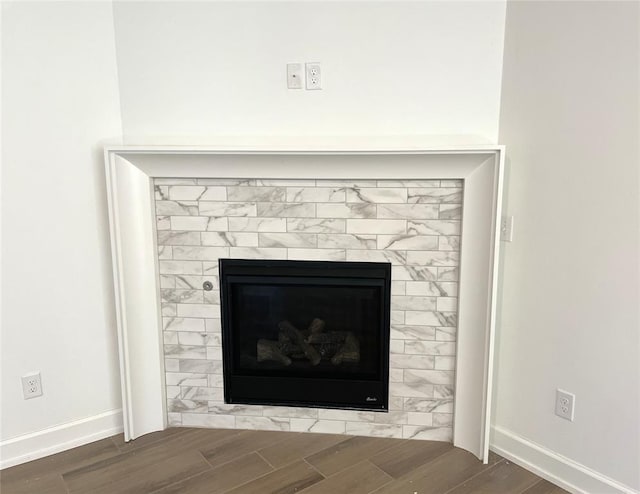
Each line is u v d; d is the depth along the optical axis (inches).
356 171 87.4
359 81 87.6
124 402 94.4
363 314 95.3
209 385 99.5
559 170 77.9
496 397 91.5
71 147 88.4
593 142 73.4
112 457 91.2
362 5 85.4
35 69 83.4
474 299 87.7
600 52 71.5
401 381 95.0
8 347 86.6
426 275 90.7
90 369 95.1
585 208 75.2
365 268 92.0
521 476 85.3
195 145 89.5
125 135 93.4
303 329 98.0
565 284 78.8
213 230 93.9
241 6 87.8
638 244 69.8
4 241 84.1
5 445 87.8
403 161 85.1
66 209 89.1
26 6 81.6
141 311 95.3
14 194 84.0
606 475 76.8
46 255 88.1
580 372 78.3
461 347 90.2
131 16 89.9
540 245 81.6
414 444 94.8
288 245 93.0
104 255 94.0
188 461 89.8
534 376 84.8
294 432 99.2
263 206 92.0
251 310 97.7
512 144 84.3
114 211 88.7
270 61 88.8
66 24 85.6
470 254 87.0
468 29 84.4
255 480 84.6
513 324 87.0
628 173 69.9
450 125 87.0
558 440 82.4
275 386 98.0
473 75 85.5
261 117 90.6
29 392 89.1
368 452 92.3
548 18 77.3
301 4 86.5
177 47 90.1
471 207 85.6
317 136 89.9
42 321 89.2
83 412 95.4
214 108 91.2
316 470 87.0
